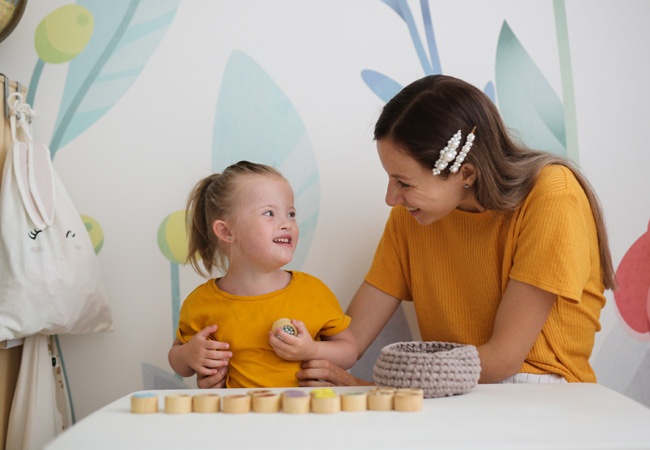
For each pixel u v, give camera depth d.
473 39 1.70
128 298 1.65
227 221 1.44
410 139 1.23
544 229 1.26
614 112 1.70
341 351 1.41
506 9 1.71
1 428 1.49
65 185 1.65
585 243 1.27
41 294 1.43
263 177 1.45
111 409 0.99
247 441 0.81
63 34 1.66
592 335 1.38
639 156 1.69
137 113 1.66
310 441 0.80
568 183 1.30
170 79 1.67
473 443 0.78
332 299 1.49
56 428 1.54
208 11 1.67
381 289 1.55
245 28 1.68
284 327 1.36
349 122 1.69
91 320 1.55
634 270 1.69
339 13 1.69
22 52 1.65
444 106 1.23
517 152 1.37
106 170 1.66
